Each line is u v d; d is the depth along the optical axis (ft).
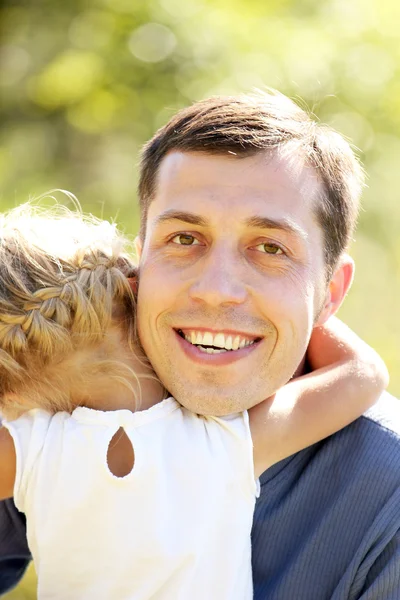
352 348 7.59
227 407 6.49
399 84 22.33
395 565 6.88
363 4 23.22
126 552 6.34
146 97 23.44
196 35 22.72
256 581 7.19
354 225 7.30
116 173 24.75
